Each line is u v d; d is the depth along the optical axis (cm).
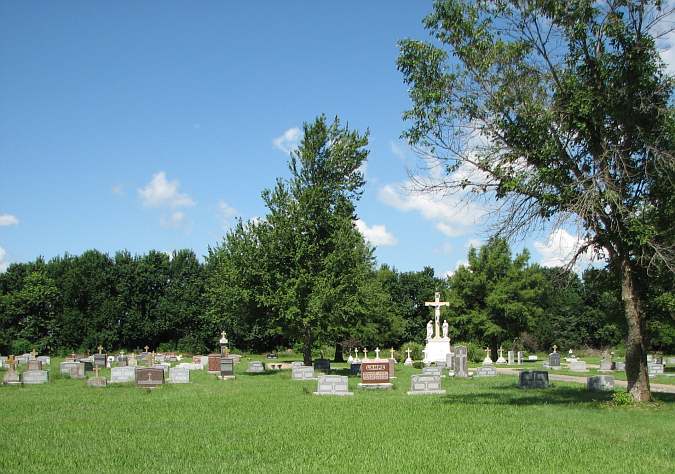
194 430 1580
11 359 4209
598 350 8025
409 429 1586
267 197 4031
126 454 1295
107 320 7712
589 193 1800
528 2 1917
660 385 3158
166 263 8188
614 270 2148
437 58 1992
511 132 1939
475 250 7300
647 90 1861
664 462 1211
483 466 1174
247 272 3859
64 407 2073
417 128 2012
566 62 1950
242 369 4753
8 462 1217
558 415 1823
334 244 3994
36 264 8119
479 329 7169
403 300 9006
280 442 1412
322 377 2512
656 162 1866
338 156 4106
